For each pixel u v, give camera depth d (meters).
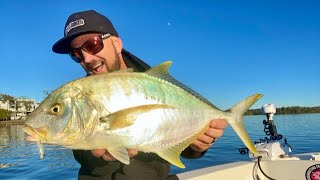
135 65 0.71
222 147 3.23
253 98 0.58
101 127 0.49
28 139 0.49
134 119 0.50
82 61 0.69
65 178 2.47
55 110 0.50
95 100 0.50
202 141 0.58
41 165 3.09
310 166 0.98
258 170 1.03
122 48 0.71
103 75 0.51
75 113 0.50
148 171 0.61
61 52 0.71
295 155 1.08
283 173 1.01
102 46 0.67
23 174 2.71
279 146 1.07
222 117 0.57
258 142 1.09
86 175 0.62
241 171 0.99
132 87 0.52
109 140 0.50
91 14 0.67
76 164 3.06
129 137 0.50
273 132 1.10
